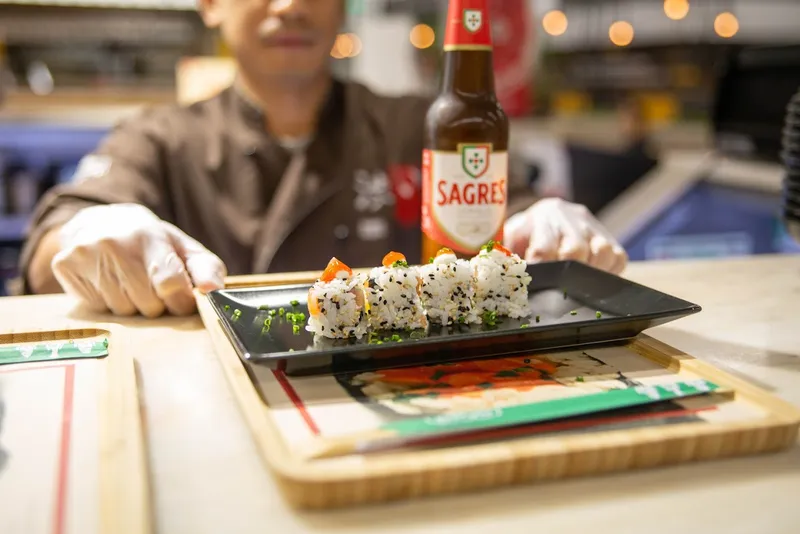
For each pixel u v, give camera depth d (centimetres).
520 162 391
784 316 109
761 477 61
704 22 406
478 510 55
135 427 64
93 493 56
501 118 106
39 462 60
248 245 205
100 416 67
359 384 75
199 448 65
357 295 87
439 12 380
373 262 215
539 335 83
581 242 120
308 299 88
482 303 94
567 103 442
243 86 204
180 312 106
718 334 100
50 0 373
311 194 209
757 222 310
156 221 111
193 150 202
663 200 340
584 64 448
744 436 64
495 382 76
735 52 279
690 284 128
